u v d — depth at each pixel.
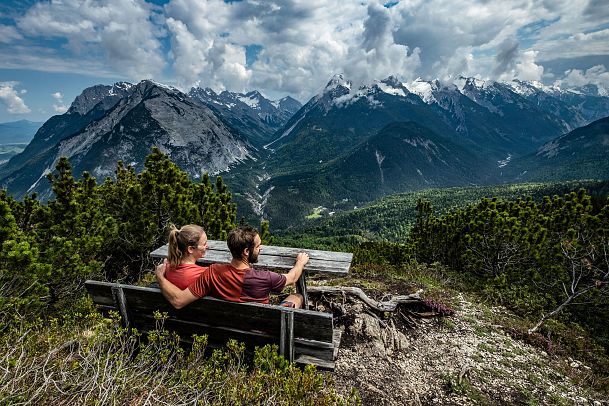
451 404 5.11
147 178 10.76
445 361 6.34
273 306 3.43
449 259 17.69
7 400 2.69
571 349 8.52
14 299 5.34
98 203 10.12
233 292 3.68
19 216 9.20
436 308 8.19
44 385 2.84
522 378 6.28
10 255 5.97
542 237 14.33
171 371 3.60
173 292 3.61
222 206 12.19
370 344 5.98
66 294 7.80
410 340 6.84
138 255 11.39
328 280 9.58
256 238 3.78
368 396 4.73
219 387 3.28
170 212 11.00
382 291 8.91
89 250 8.52
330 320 3.24
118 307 4.00
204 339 3.51
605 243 12.41
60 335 4.12
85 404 2.82
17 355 3.42
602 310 12.46
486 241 15.42
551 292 13.51
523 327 8.81
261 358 3.28
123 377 3.10
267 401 3.16
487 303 10.95
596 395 6.25
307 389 3.25
